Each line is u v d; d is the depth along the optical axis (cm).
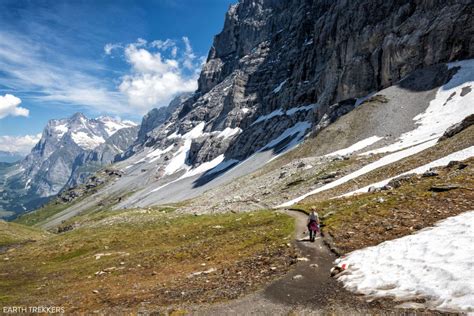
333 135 11700
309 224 3144
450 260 1733
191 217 7175
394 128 10262
